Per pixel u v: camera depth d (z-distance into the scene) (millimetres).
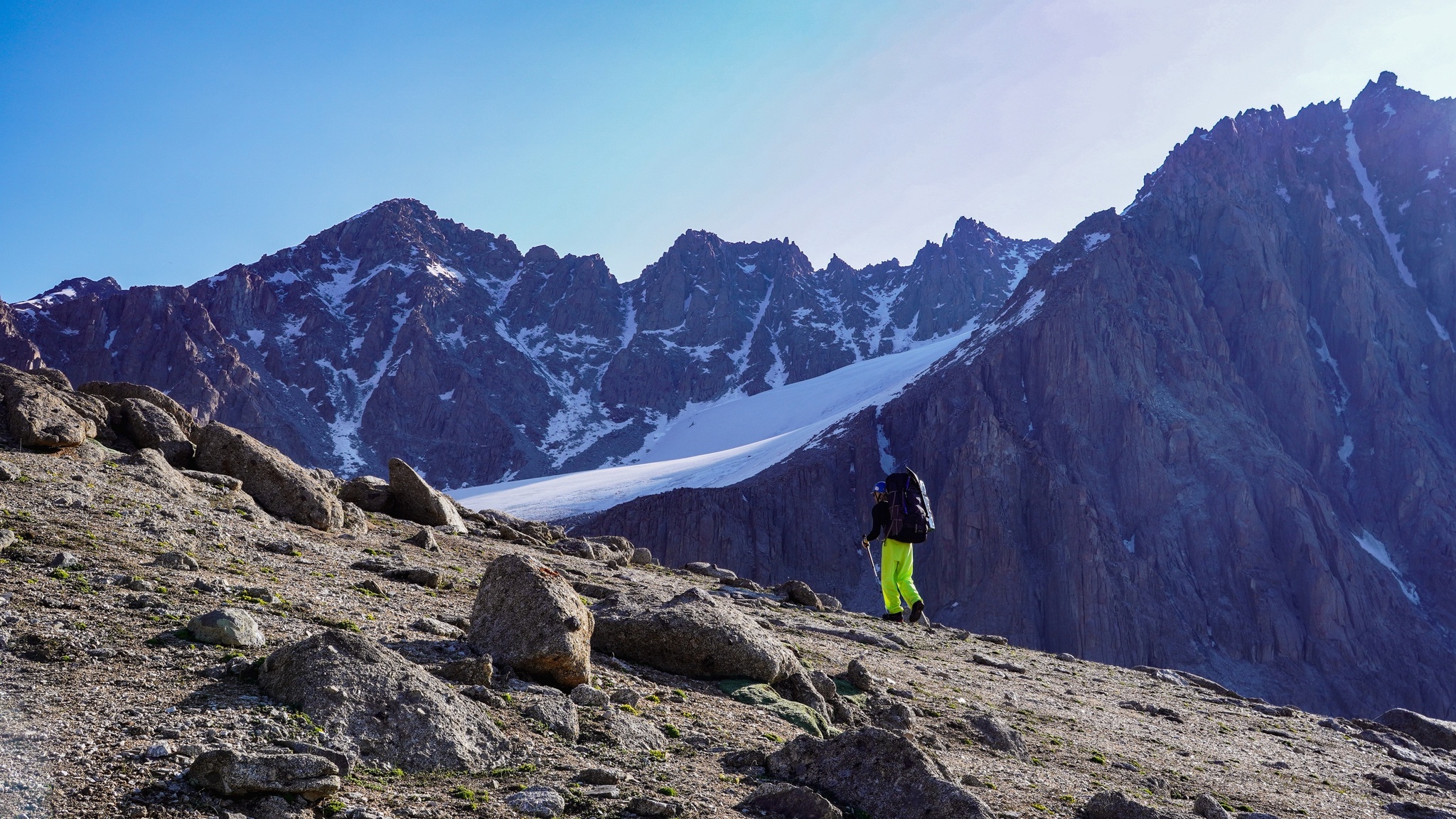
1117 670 22516
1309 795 12148
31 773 6070
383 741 7535
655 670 11836
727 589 22953
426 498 23328
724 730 9984
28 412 17516
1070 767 11484
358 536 19031
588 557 24375
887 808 7988
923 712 12859
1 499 13836
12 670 7777
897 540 23156
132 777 6277
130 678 7992
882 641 18609
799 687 12078
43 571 10812
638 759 8547
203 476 18562
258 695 7953
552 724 8789
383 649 8523
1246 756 14109
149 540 13406
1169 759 12984
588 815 7070
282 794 6406
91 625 9141
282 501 18734
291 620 10578
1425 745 18891
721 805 7688
